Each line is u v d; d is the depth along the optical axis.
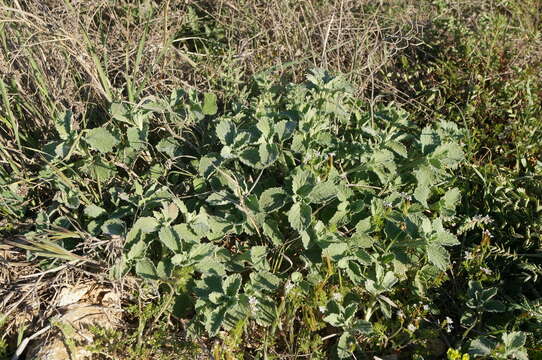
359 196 3.11
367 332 2.56
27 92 3.30
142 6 4.05
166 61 3.76
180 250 2.63
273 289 2.63
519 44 4.27
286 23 4.11
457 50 4.13
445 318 2.88
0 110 3.24
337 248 2.67
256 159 2.88
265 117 2.95
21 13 3.04
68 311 2.63
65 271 2.68
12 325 2.64
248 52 3.94
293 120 3.21
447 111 3.86
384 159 2.99
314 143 3.07
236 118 3.28
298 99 3.34
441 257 2.64
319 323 2.61
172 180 3.09
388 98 4.00
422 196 2.95
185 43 4.38
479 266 2.92
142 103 3.31
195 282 2.64
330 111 3.22
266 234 2.79
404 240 2.78
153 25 3.96
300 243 2.83
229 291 2.56
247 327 2.68
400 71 4.16
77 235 2.75
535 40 4.33
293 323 2.71
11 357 2.55
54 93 3.26
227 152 2.88
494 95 3.80
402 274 2.78
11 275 2.79
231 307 2.51
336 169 3.14
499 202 3.25
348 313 2.60
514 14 4.67
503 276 3.04
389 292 2.82
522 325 2.73
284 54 4.05
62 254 2.65
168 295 2.64
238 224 2.74
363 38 3.86
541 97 3.97
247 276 2.84
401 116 3.32
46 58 3.33
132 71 3.60
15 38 3.36
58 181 2.91
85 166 2.97
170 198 2.81
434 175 3.06
